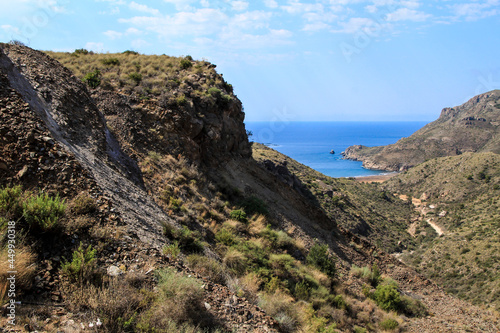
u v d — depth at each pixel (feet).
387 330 42.45
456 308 60.70
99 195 23.73
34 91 33.58
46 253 17.17
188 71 78.38
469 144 581.12
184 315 16.85
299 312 29.96
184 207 41.32
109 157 37.06
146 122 54.19
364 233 216.95
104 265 18.26
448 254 215.51
